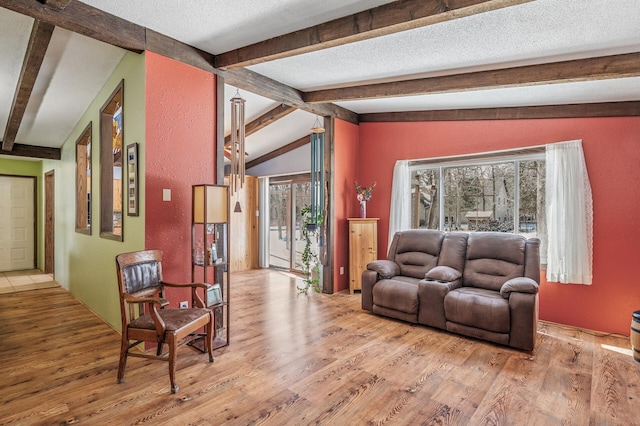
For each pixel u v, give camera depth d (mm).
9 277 6754
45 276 6848
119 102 3848
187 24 3018
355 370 2814
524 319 3182
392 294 3994
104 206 4133
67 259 5578
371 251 5348
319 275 5801
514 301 3246
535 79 3191
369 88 4195
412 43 3008
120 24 2930
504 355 3127
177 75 3354
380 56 3344
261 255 7770
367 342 3396
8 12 2680
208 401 2354
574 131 3938
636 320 3033
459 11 2262
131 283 2734
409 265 4488
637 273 3592
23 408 2258
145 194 3160
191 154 3477
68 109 4781
